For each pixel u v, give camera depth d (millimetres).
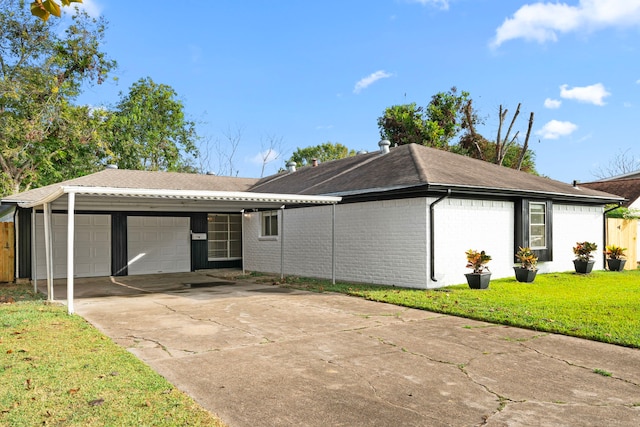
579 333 6309
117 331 6805
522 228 12594
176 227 17469
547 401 4051
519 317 7297
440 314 7965
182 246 17547
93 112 27312
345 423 3605
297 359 5332
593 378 4648
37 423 3482
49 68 24812
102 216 15891
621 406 3930
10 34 23688
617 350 5660
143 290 11844
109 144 28312
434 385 4461
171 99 34375
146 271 16688
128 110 32406
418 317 7730
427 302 8781
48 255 9969
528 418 3684
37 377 4539
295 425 3570
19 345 5816
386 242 11758
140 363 5043
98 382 4395
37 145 24328
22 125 22844
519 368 4977
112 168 19031
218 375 4758
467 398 4125
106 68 28594
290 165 20781
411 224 11109
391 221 11633
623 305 8266
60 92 25484
